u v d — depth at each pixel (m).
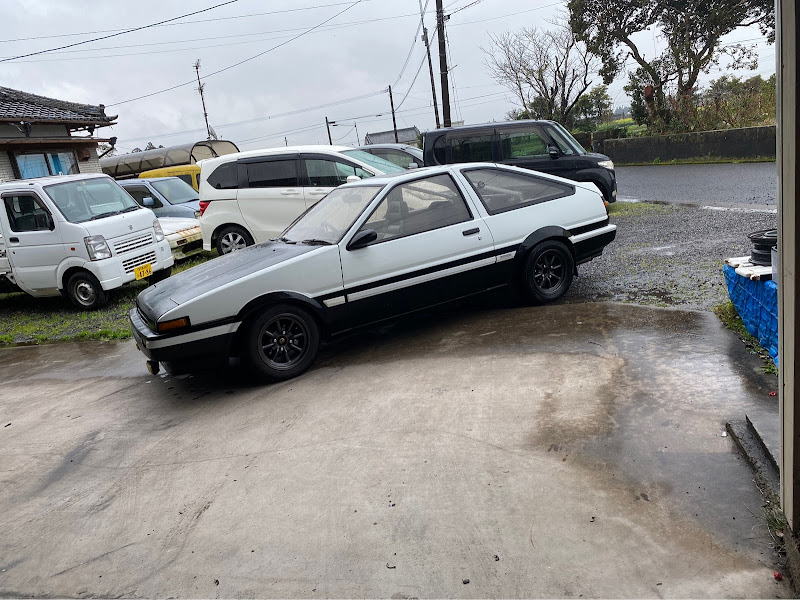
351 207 5.63
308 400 4.50
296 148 10.45
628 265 7.37
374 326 5.52
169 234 11.41
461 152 11.77
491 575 2.46
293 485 3.32
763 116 22.56
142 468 3.84
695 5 25.86
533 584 2.39
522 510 2.83
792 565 2.23
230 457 3.77
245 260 5.45
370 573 2.56
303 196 10.07
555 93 35.09
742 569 2.33
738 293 4.75
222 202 10.52
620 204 13.05
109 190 9.85
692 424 3.37
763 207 10.48
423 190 5.70
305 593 2.50
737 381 3.81
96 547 3.05
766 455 2.93
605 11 27.84
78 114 17.75
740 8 25.05
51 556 3.03
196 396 5.09
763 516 2.60
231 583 2.63
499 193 6.04
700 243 8.09
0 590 2.82
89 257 8.86
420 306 5.64
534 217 6.05
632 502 2.79
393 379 4.64
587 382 4.06
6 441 4.69
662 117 26.73
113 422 4.76
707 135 22.12
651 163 25.06
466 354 4.96
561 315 5.69
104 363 6.59
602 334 4.97
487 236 5.80
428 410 3.97
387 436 3.71
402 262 5.45
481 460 3.29
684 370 4.06
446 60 21.73
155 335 4.78
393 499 3.05
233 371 5.64
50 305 10.15
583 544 2.57
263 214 10.34
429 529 2.79
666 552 2.47
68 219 8.97
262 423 4.21
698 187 14.58
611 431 3.40
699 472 2.95
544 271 6.16
